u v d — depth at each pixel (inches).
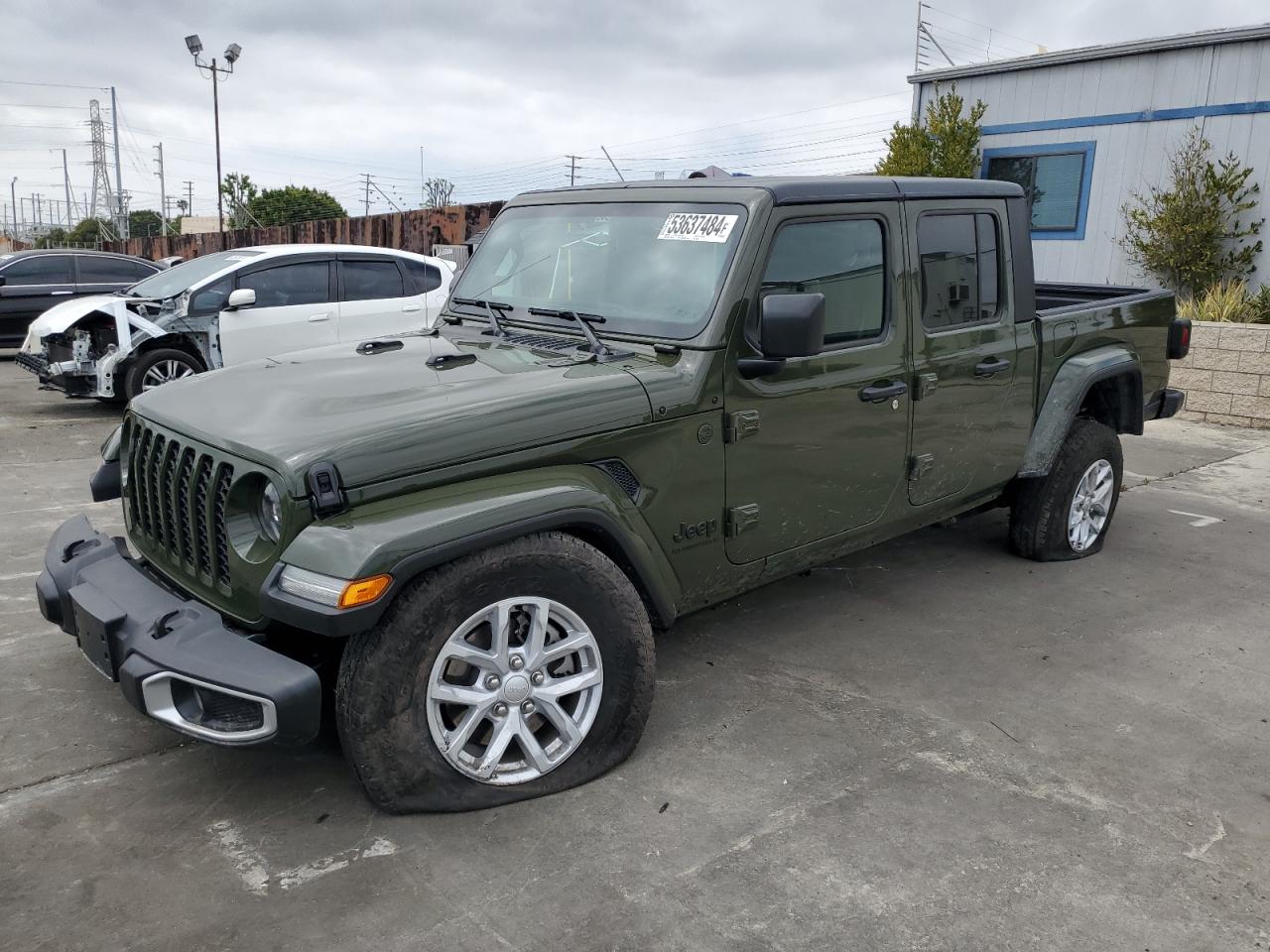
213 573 111.5
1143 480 287.1
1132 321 210.4
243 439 107.8
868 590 193.6
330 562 99.3
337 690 107.2
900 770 127.6
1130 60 469.4
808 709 143.7
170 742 130.6
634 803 118.3
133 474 131.9
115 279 538.3
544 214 161.5
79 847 108.2
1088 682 154.6
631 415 122.8
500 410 113.8
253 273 349.4
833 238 144.9
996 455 181.8
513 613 115.7
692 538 133.1
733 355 131.8
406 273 377.1
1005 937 97.0
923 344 159.8
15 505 237.1
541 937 95.6
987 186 173.0
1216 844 113.1
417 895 101.1
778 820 115.6
